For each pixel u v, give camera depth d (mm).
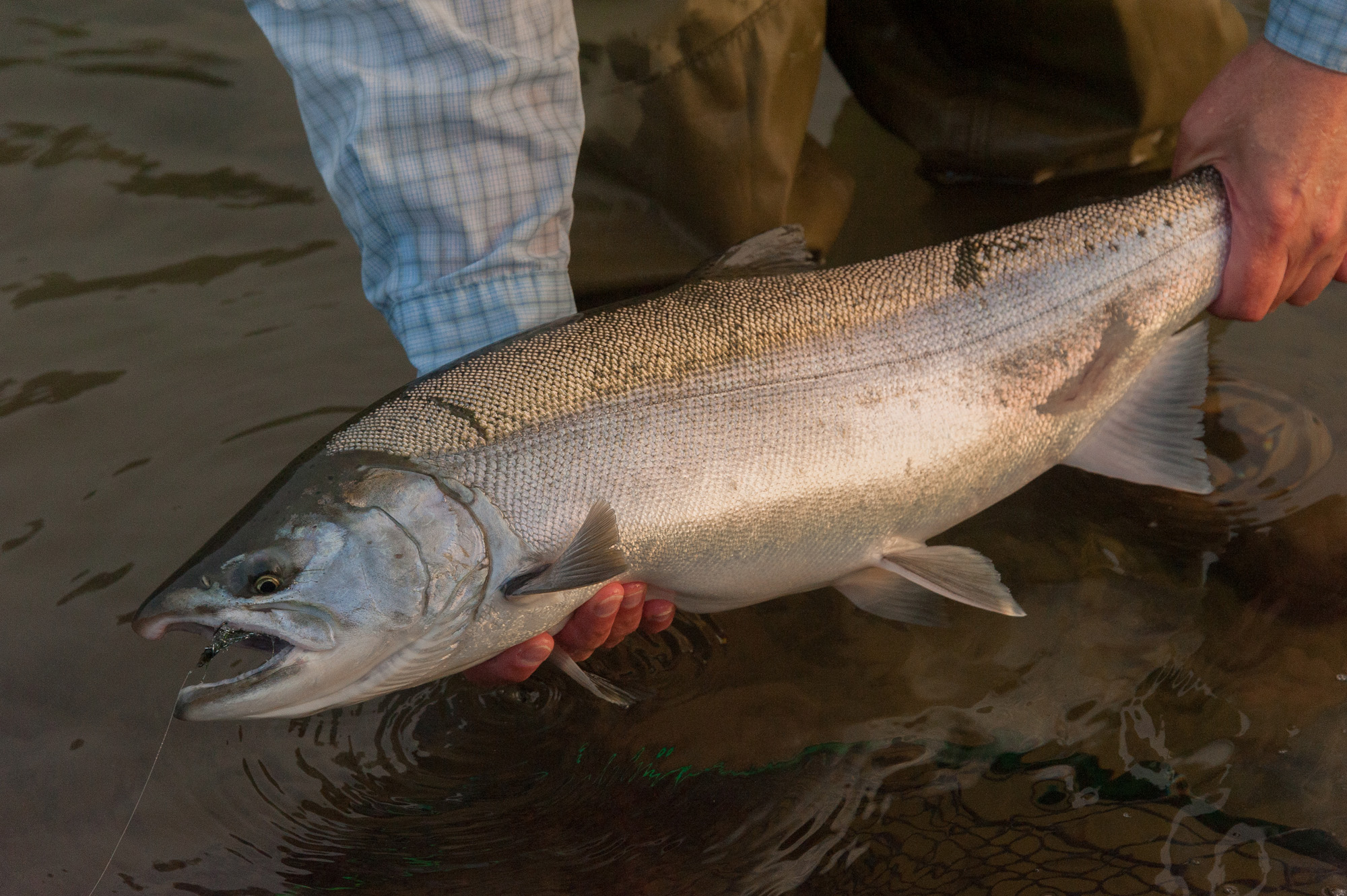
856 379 1158
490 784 1122
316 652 1066
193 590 1062
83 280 1473
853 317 1168
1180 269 1229
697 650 1199
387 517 1073
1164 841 1069
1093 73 1530
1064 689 1159
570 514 1102
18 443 1321
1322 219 1205
